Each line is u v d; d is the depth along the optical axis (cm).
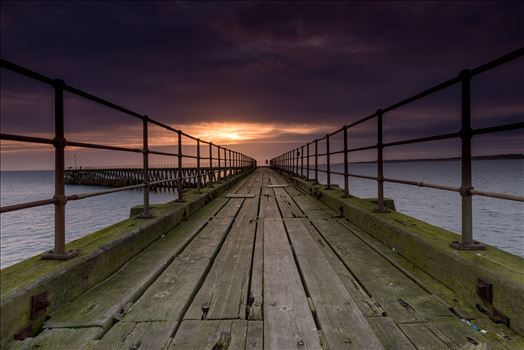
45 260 227
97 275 246
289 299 218
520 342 164
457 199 3209
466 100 239
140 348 163
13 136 194
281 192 913
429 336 172
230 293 231
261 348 162
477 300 201
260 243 366
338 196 582
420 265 269
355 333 174
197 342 168
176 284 246
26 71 202
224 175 1130
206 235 403
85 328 182
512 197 191
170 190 4388
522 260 210
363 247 341
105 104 305
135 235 316
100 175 6588
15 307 172
